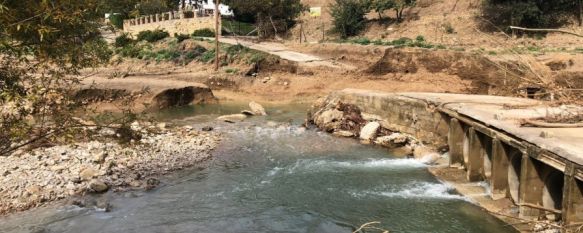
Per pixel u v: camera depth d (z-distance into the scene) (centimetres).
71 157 2153
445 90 3700
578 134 1548
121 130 1229
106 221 1609
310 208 1725
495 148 1727
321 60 4834
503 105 2133
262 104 3981
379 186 1933
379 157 2358
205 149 2497
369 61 4700
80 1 962
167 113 3556
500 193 1742
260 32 6569
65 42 1025
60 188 1852
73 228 1552
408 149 2478
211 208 1734
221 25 6488
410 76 4072
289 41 6200
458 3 6219
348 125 2894
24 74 1055
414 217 1623
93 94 3397
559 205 1519
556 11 5206
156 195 1852
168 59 5347
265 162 2291
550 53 3809
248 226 1585
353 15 6384
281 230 1555
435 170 2116
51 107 1102
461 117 2083
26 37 921
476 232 1497
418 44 4784
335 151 2475
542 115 1859
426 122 2489
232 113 3584
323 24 6712
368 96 2981
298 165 2238
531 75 1714
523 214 1522
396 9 6272
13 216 1627
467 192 1825
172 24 6944
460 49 4253
